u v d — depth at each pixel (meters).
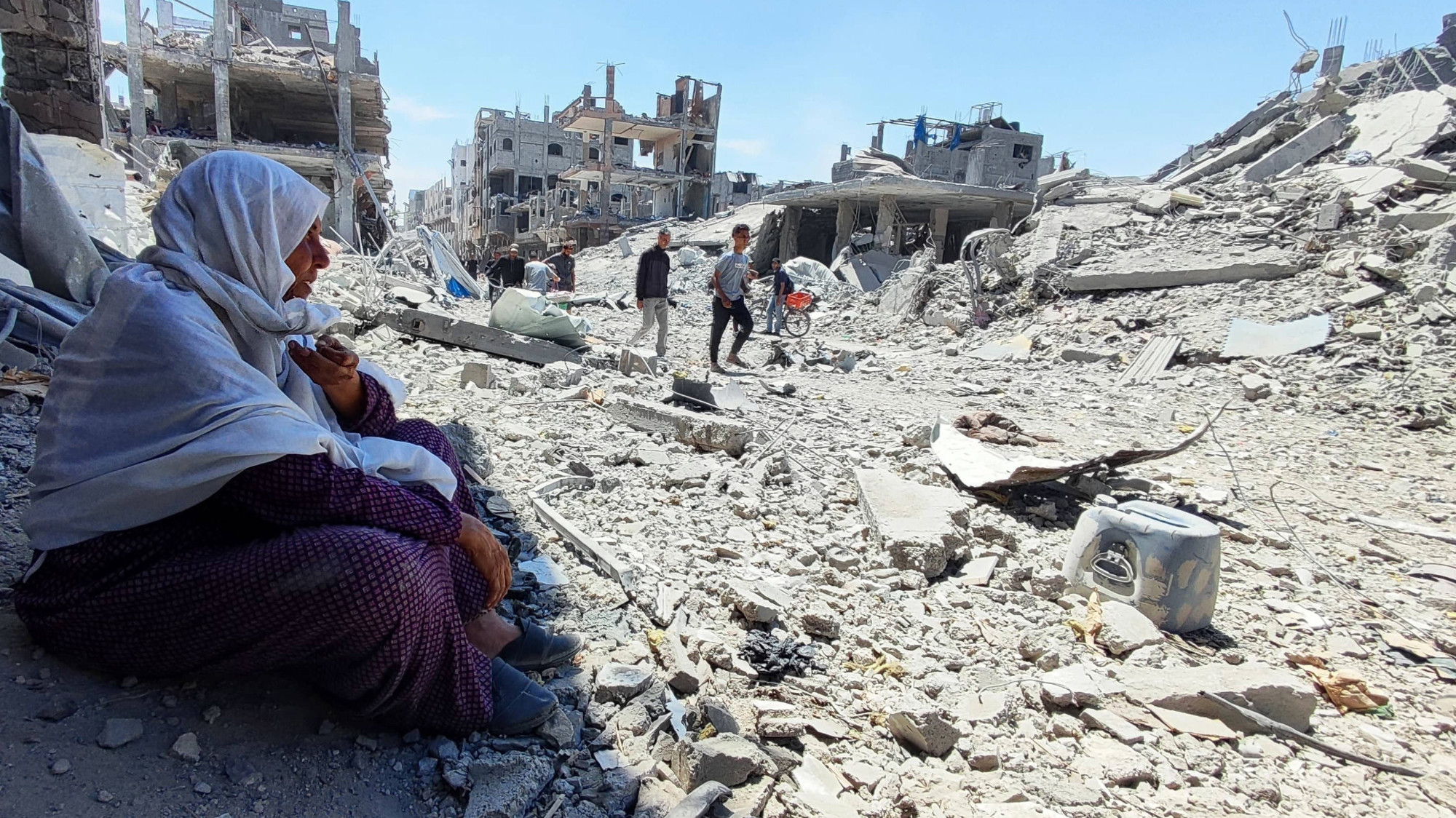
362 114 35.22
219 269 1.78
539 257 51.41
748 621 2.97
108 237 8.45
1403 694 3.19
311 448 1.69
